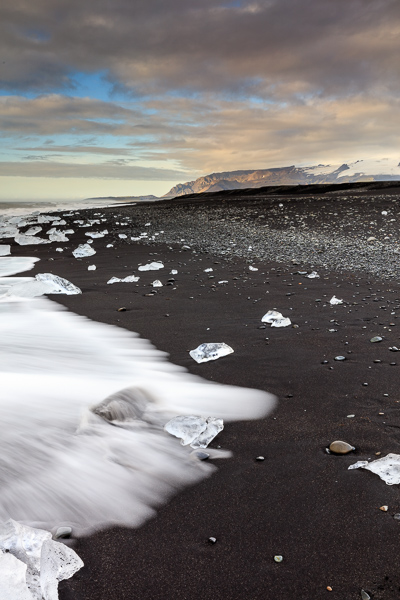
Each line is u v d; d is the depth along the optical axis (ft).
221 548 7.56
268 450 10.48
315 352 16.46
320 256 38.65
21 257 47.01
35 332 19.94
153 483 9.41
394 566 6.97
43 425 11.34
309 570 7.02
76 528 8.19
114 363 16.12
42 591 6.54
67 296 27.55
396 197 78.54
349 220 59.67
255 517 8.27
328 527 7.88
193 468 9.89
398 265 33.12
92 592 6.81
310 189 145.38
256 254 41.34
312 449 10.39
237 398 13.16
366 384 13.52
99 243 56.29
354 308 22.13
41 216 89.04
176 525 8.18
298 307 22.85
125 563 7.35
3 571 6.27
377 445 10.36
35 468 9.75
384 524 7.85
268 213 73.92
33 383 13.87
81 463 9.96
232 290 27.30
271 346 17.35
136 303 25.11
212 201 112.98
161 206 108.58
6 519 8.35
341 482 9.10
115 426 11.39
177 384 14.23
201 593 6.73
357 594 6.54
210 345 16.76
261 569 7.09
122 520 8.37
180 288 28.50
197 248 47.29
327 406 12.37
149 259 41.91
